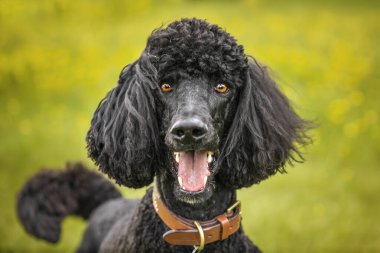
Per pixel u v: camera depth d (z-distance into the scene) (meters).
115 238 3.08
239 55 2.65
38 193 3.80
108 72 8.49
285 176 5.73
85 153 6.39
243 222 5.01
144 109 2.65
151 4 14.77
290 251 4.63
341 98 7.10
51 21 11.62
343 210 5.10
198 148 2.39
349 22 12.13
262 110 2.77
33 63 8.86
